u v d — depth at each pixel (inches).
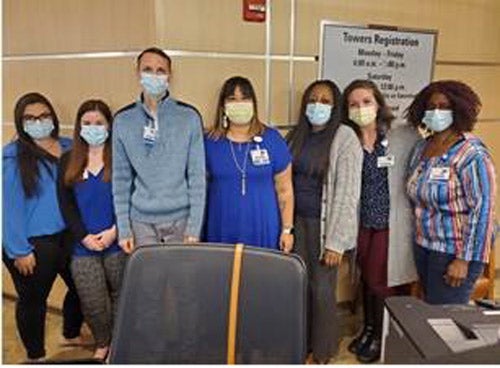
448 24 132.0
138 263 51.4
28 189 97.7
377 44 121.2
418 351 41.0
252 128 93.4
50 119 100.5
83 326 119.5
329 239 99.2
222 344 50.0
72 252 99.8
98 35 105.1
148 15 95.6
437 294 91.5
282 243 97.5
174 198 87.7
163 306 50.8
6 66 120.0
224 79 104.3
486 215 84.0
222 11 102.1
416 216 94.3
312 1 112.9
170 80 92.4
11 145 99.9
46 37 113.6
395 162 101.9
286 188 97.1
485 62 139.9
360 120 99.9
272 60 110.3
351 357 110.0
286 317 49.5
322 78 116.4
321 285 102.9
